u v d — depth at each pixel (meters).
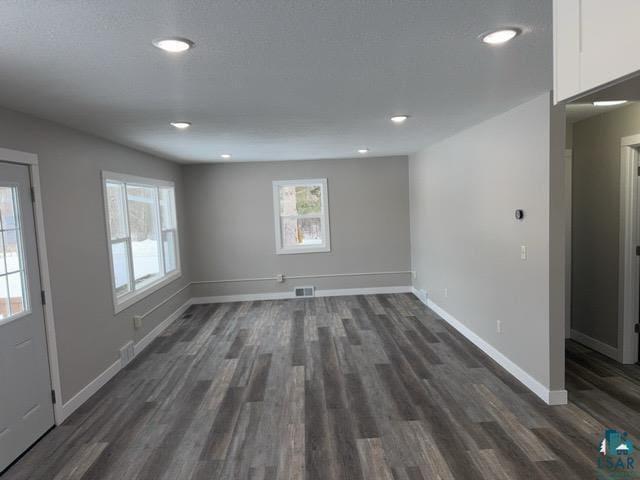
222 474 2.54
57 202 3.39
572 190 4.60
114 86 2.50
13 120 2.91
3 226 2.78
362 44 1.98
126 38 1.81
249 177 7.12
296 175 7.15
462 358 4.27
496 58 2.24
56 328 3.28
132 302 4.68
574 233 4.60
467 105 3.39
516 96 3.14
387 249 7.32
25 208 3.00
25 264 2.96
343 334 5.24
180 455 2.76
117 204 4.74
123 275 4.75
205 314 6.49
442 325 5.43
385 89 2.80
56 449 2.88
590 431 2.86
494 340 4.16
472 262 4.61
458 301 5.13
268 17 1.66
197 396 3.65
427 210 6.25
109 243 4.24
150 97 2.77
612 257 4.08
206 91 2.68
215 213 7.14
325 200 7.21
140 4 1.50
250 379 3.97
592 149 4.27
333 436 2.92
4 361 2.70
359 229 7.29
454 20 1.75
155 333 5.40
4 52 1.92
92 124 3.50
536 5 1.62
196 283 7.21
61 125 3.49
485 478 2.41
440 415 3.14
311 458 2.67
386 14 1.67
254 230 7.19
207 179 7.08
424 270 6.57
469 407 3.24
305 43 1.95
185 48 1.94
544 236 3.18
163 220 6.32
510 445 2.72
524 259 3.50
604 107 3.84
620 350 4.02
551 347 3.19
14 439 2.75
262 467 2.60
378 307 6.49
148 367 4.39
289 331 5.46
